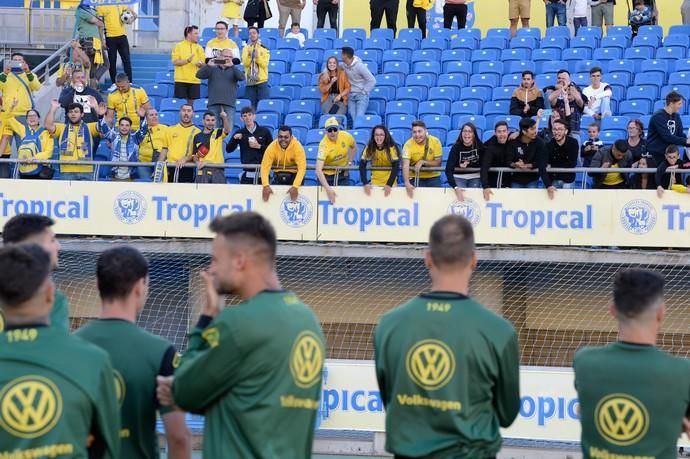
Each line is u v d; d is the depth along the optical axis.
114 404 7.12
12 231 8.33
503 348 7.71
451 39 30.20
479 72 28.53
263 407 7.11
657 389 7.72
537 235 19.72
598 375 7.88
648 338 7.90
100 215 20.67
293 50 29.97
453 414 7.60
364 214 20.12
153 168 21.89
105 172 23.08
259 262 7.33
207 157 21.23
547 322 21.19
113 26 28.25
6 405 6.67
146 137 22.11
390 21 30.83
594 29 30.53
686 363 7.82
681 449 17.58
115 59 28.59
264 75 26.88
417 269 21.55
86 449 7.18
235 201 20.45
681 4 33.94
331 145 20.72
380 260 21.23
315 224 20.23
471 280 21.36
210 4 36.03
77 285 21.27
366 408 17.86
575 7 31.92
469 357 7.65
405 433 7.74
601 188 20.62
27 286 6.83
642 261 19.59
